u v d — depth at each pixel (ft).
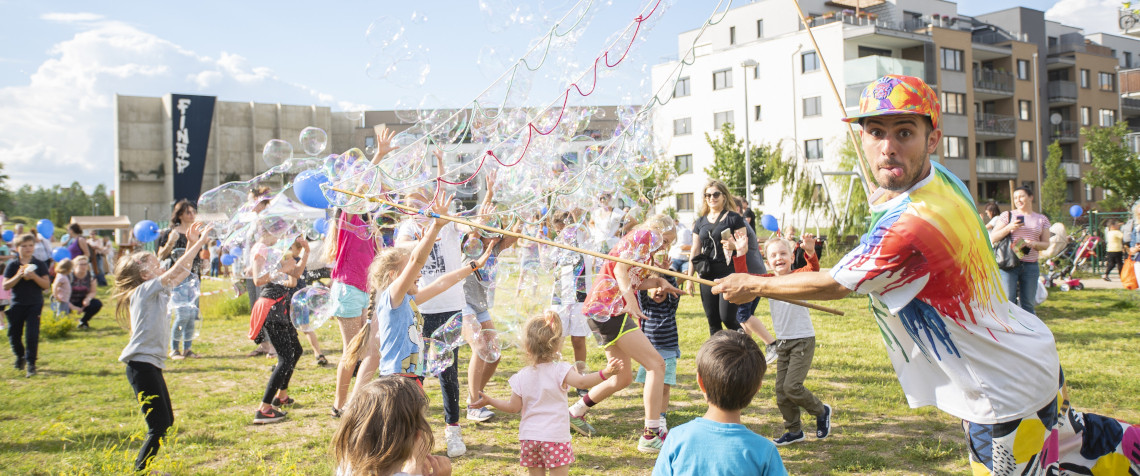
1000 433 7.34
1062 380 7.70
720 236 17.87
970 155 112.88
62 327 29.45
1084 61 140.97
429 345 13.69
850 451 12.89
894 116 7.20
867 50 106.11
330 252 15.76
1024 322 7.65
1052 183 109.81
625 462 12.77
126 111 138.92
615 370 10.46
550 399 10.62
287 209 16.15
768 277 8.07
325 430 14.80
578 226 16.89
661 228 13.98
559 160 15.47
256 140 140.77
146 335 11.87
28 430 15.24
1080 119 139.95
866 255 7.23
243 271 17.90
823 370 19.12
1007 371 7.20
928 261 6.98
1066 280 39.63
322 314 15.47
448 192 12.82
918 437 13.61
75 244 44.62
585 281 17.30
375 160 12.88
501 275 16.79
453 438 13.34
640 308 13.98
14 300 21.74
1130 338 23.04
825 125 103.40
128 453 11.73
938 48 109.19
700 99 117.39
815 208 75.46
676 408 16.03
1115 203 94.89
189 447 13.60
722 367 7.14
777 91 108.78
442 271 14.46
